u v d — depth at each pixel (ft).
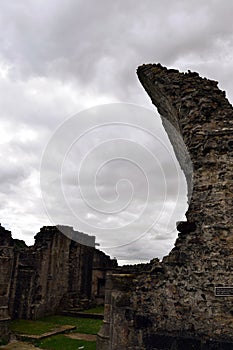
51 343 36.50
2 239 46.26
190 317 20.48
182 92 25.16
